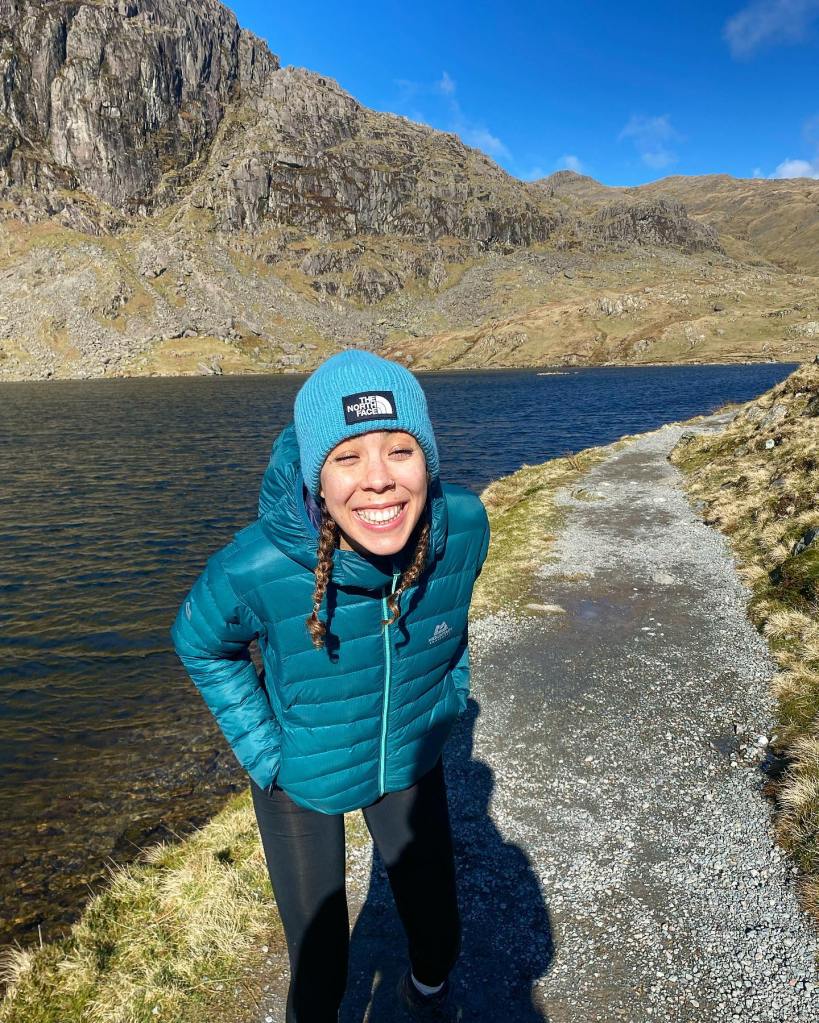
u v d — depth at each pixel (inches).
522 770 225.5
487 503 796.0
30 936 194.7
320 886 88.9
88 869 227.5
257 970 143.3
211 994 137.6
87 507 1005.8
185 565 696.4
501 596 410.3
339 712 83.2
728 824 191.3
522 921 159.0
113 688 398.9
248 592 75.0
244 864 177.3
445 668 93.5
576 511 648.4
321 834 90.5
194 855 186.9
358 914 161.8
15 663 445.1
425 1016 131.0
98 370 7662.4
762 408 881.5
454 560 85.2
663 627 351.9
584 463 960.9
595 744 240.4
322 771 85.2
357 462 66.6
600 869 176.2
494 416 2517.2
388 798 96.7
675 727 249.3
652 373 5743.1
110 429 2212.1
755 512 540.4
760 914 156.3
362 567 73.4
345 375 67.3
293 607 75.7
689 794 207.8
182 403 3511.3
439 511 77.2
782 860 173.3
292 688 81.0
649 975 141.6
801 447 633.6
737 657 308.8
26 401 3769.7
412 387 70.9
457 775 223.9
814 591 343.0
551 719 259.6
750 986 137.3
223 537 815.7
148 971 142.6
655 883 169.6
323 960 87.4
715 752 231.3
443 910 96.7
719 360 7071.9
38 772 298.5
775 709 256.8
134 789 278.8
